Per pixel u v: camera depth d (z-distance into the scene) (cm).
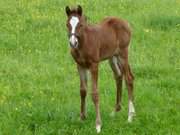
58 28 2108
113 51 1289
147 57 1794
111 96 1429
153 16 2241
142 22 2203
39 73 1623
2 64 1702
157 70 1653
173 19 2206
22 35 2025
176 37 2038
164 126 1235
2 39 1958
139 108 1353
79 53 1192
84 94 1246
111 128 1216
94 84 1209
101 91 1473
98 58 1223
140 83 1545
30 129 1231
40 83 1539
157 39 2006
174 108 1341
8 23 2153
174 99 1412
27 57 1788
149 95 1442
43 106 1341
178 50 1881
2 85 1512
